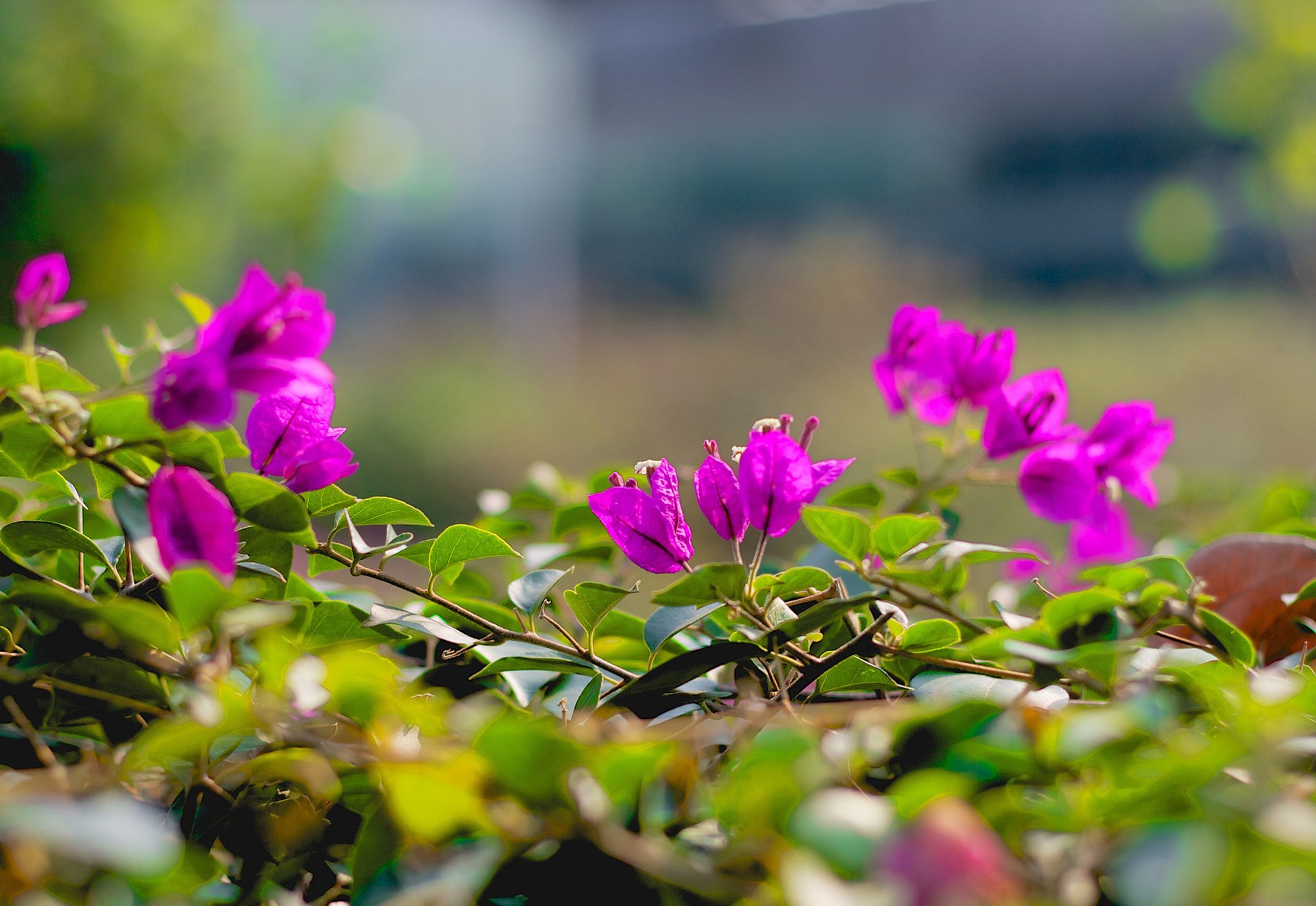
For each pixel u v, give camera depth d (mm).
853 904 677
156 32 3209
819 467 859
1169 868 686
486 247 8820
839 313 7852
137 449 801
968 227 9875
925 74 10102
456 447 5887
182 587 744
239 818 786
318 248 5066
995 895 676
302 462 852
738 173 10555
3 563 812
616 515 846
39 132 2879
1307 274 4473
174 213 3424
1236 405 5438
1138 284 9055
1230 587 910
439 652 905
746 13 10484
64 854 724
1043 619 812
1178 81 9188
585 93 10648
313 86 5871
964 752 739
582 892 733
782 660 830
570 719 831
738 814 724
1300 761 760
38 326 873
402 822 722
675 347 7902
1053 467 918
